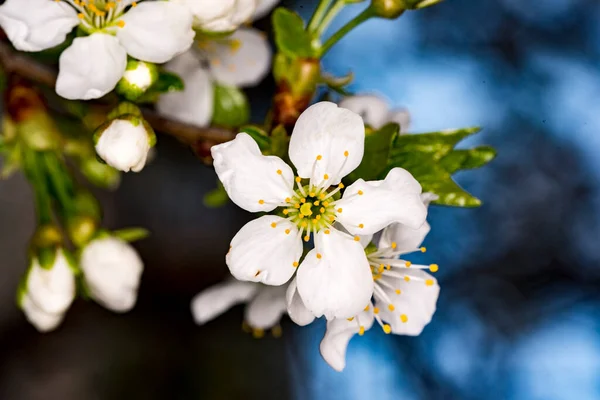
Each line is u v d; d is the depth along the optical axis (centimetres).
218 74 28
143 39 24
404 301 25
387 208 24
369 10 25
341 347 24
